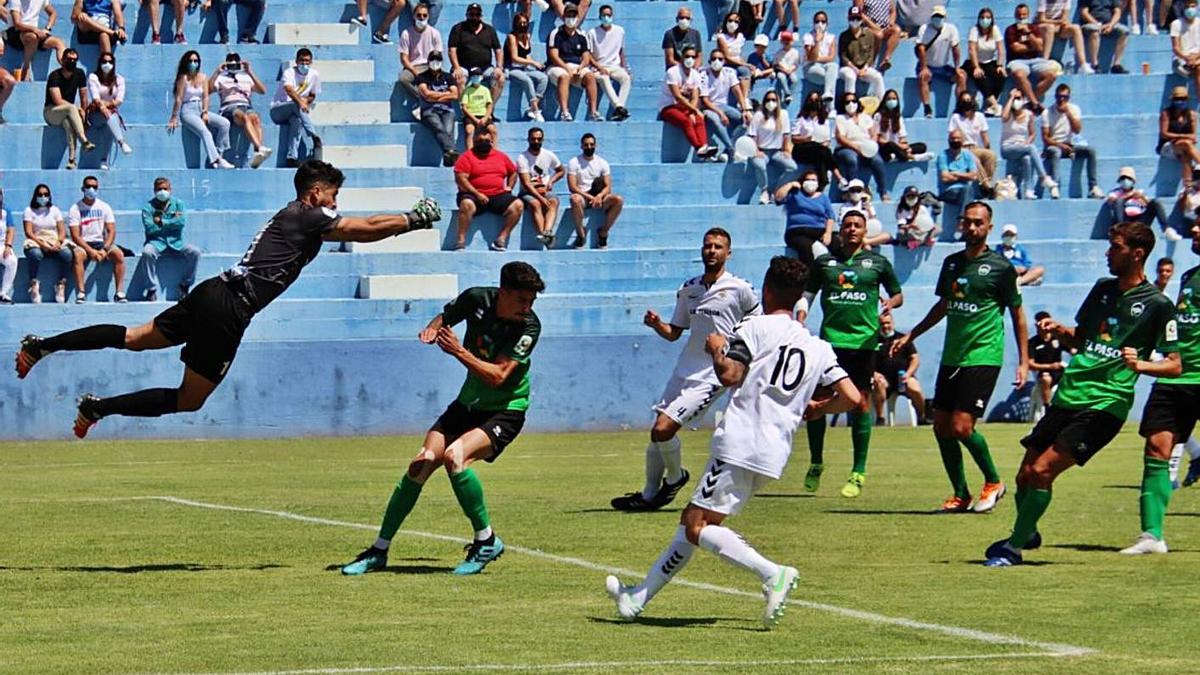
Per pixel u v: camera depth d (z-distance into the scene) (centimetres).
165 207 3114
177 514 1645
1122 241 1259
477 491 1221
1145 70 3838
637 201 3469
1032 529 1266
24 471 2202
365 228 1221
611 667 864
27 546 1392
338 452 2547
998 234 3500
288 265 1210
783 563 1284
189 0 3575
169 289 3141
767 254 3319
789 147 3503
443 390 2933
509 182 3319
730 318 1611
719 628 988
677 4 3775
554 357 2977
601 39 3594
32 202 3073
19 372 1218
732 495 980
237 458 2428
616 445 2658
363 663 877
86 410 1214
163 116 3447
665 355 3009
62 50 3444
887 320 1839
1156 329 1254
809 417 1002
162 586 1163
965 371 1642
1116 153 3706
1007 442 2656
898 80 3716
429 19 3641
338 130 3428
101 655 902
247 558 1314
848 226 1834
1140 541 1342
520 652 909
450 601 1094
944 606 1069
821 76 3634
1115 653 904
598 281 3297
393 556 1320
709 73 3578
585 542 1409
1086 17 3816
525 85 3519
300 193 1229
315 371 2888
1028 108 3653
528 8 3662
